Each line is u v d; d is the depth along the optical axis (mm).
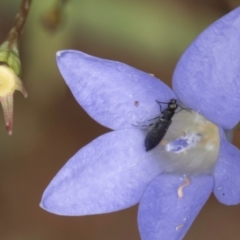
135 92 143
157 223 142
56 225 175
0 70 146
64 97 173
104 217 174
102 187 144
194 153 149
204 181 143
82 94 141
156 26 166
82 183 143
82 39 167
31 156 175
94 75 141
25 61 168
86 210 143
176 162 147
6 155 175
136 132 146
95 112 143
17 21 150
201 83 141
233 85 139
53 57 169
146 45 168
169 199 142
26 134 174
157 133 144
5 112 146
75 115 173
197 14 166
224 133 142
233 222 172
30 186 175
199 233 172
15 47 148
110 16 165
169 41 167
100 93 142
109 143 145
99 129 173
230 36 137
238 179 138
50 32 166
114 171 144
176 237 141
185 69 141
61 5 164
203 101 142
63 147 174
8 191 175
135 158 146
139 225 142
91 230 174
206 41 138
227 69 139
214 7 166
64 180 142
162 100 144
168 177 145
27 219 175
